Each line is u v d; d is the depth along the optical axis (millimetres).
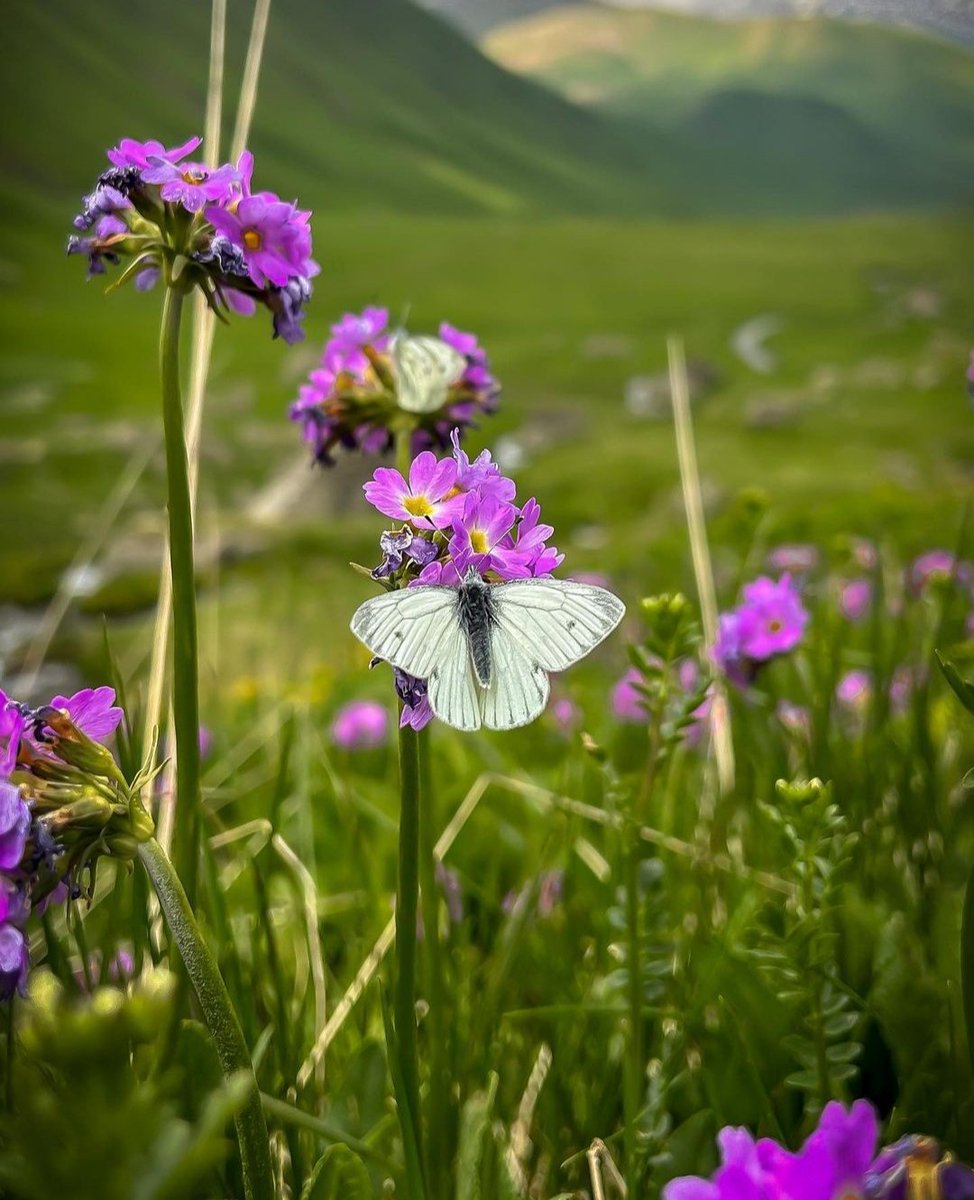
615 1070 248
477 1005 268
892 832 316
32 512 3764
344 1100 239
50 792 171
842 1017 212
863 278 13562
